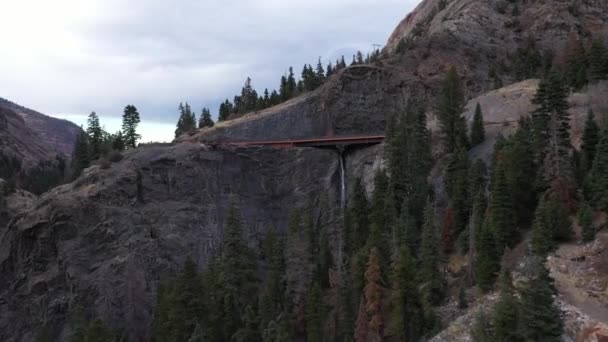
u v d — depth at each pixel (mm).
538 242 65750
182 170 141250
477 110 109062
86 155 169500
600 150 72062
